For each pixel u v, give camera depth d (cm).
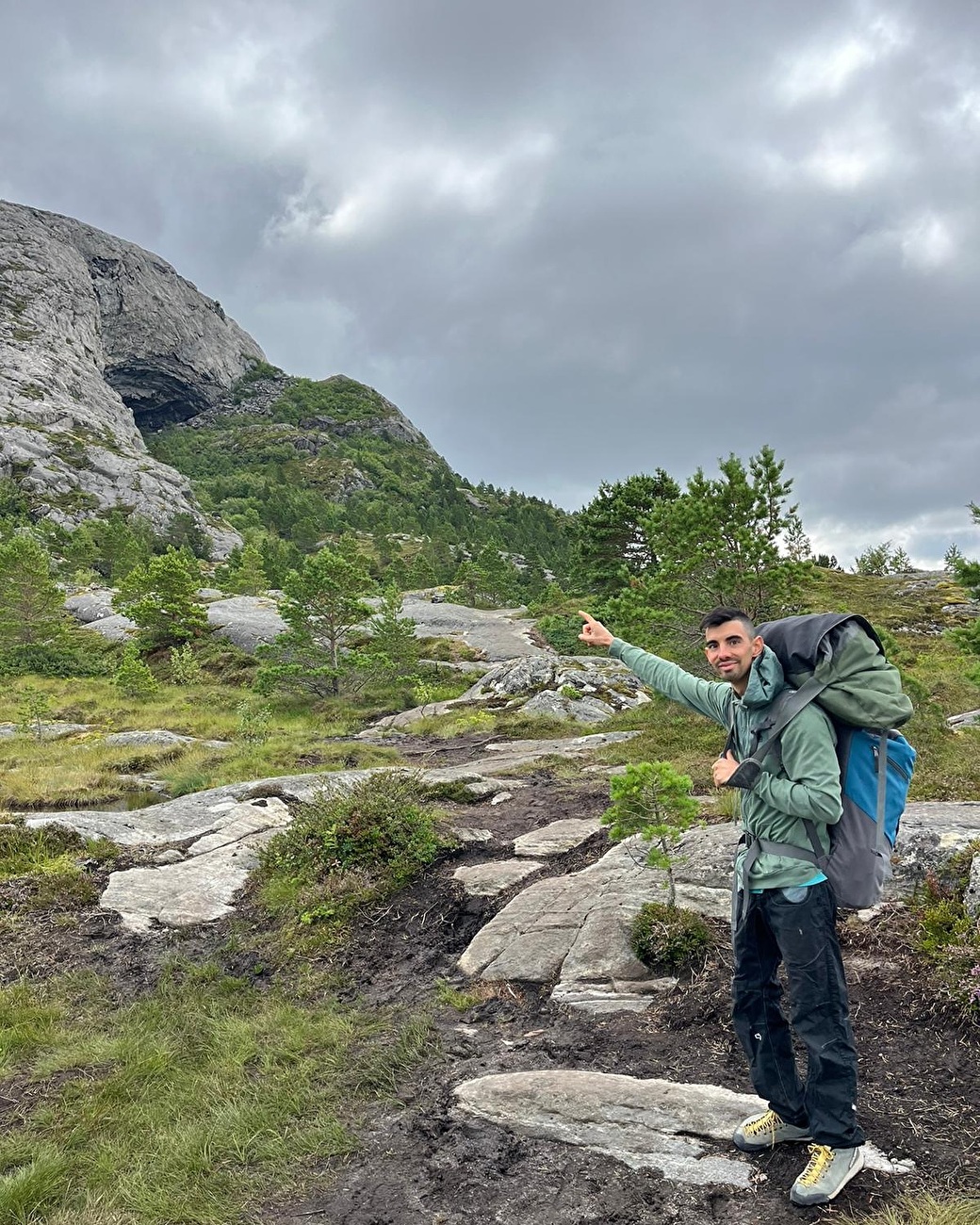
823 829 264
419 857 701
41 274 17162
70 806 1116
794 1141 299
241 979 548
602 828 744
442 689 2720
